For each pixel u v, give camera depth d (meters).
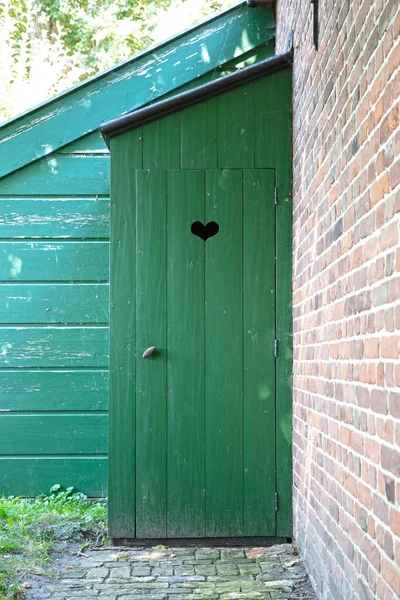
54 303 5.20
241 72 4.32
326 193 3.20
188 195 4.31
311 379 3.60
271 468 4.23
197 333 4.26
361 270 2.50
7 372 5.14
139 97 5.33
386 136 2.17
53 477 5.12
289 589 3.40
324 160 3.25
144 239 4.29
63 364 5.17
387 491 2.15
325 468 3.19
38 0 11.84
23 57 11.92
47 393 5.15
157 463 4.23
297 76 4.16
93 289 5.22
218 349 4.26
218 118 4.35
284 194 4.32
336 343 2.96
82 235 5.24
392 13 2.12
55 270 5.21
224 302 4.28
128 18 11.70
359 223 2.54
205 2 11.70
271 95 4.37
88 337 5.19
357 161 2.58
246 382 4.26
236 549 4.15
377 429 2.27
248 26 5.45
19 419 5.14
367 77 2.43
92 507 4.90
